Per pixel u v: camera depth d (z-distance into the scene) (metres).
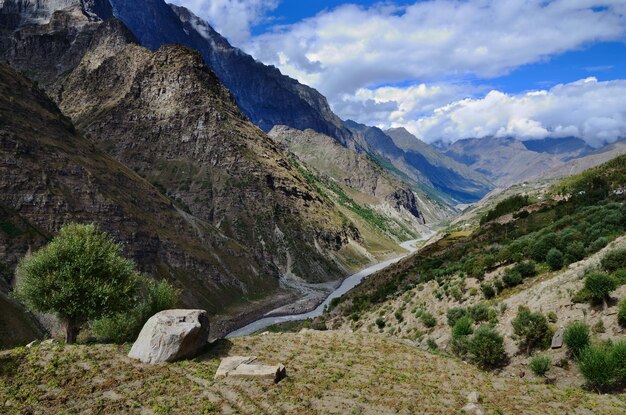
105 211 130.88
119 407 21.12
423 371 30.03
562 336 31.80
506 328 38.75
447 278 65.38
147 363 26.23
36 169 122.19
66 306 35.12
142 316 41.81
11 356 24.31
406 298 69.19
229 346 32.00
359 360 31.59
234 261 176.00
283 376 26.31
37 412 20.08
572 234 54.88
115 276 37.91
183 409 21.44
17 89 155.12
